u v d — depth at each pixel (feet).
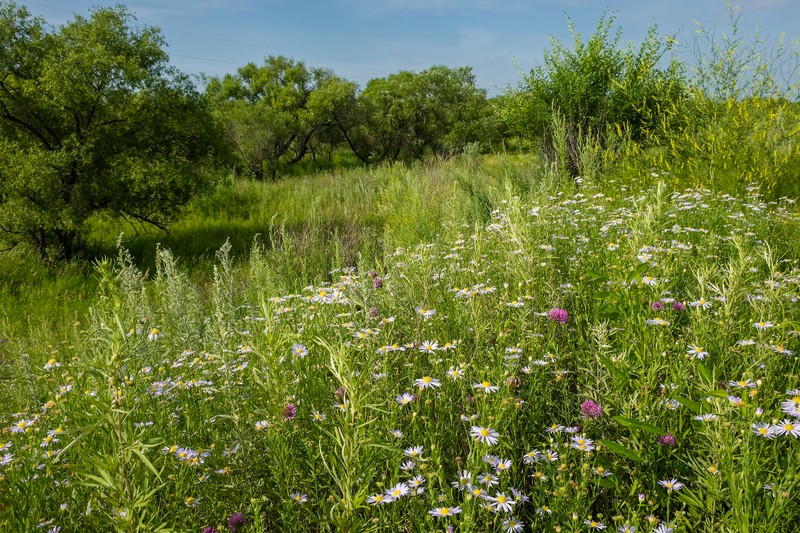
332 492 7.09
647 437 7.75
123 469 5.26
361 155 144.05
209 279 31.58
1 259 33.55
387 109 143.23
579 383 9.84
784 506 5.99
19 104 33.94
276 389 7.35
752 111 30.94
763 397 8.37
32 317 25.68
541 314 10.97
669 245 15.43
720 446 6.63
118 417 5.27
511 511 6.53
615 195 28.07
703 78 32.30
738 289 9.85
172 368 12.13
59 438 8.77
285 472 7.46
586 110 46.24
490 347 9.98
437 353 10.44
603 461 7.46
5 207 32.22
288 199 58.08
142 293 15.44
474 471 6.71
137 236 41.55
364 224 41.60
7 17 33.63
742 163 29.50
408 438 8.29
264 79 155.94
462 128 138.10
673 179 30.19
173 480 7.63
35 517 6.89
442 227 27.14
